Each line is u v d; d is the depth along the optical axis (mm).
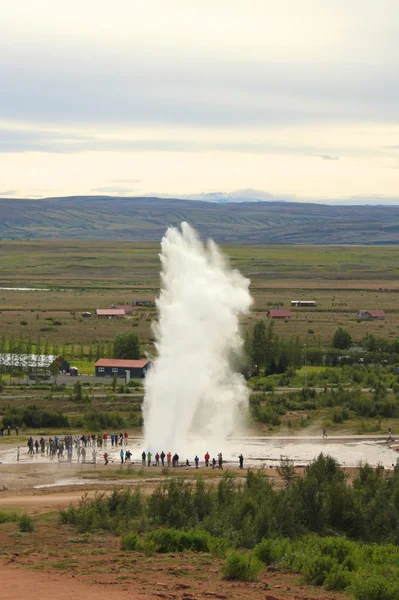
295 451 140750
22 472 119938
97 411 172875
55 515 85000
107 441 148000
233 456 136125
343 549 66312
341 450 141500
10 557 63250
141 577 56000
